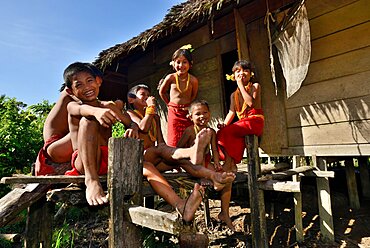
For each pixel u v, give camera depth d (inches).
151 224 70.0
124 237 78.6
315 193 232.1
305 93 180.1
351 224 185.8
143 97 137.0
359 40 157.5
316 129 174.4
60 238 177.5
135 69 317.4
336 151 165.0
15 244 208.5
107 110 84.0
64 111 117.5
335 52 166.9
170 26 199.9
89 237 212.1
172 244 151.6
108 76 319.6
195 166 104.1
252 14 208.4
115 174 79.4
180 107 149.9
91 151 89.2
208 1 164.6
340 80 164.7
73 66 99.4
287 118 188.5
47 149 110.6
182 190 127.2
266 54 198.8
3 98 340.2
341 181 271.6
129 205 79.3
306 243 172.1
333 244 167.8
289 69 167.0
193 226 76.8
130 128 94.3
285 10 184.4
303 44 158.1
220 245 177.5
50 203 130.6
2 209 97.0
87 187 86.0
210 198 258.8
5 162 284.2
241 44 196.2
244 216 211.6
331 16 168.7
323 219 173.6
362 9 156.5
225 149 141.7
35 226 125.8
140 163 84.1
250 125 139.0
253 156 140.9
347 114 161.0
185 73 152.2
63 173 112.4
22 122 306.8
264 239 135.9
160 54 287.6
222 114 233.1
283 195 241.6
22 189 109.6
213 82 241.0
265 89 199.2
